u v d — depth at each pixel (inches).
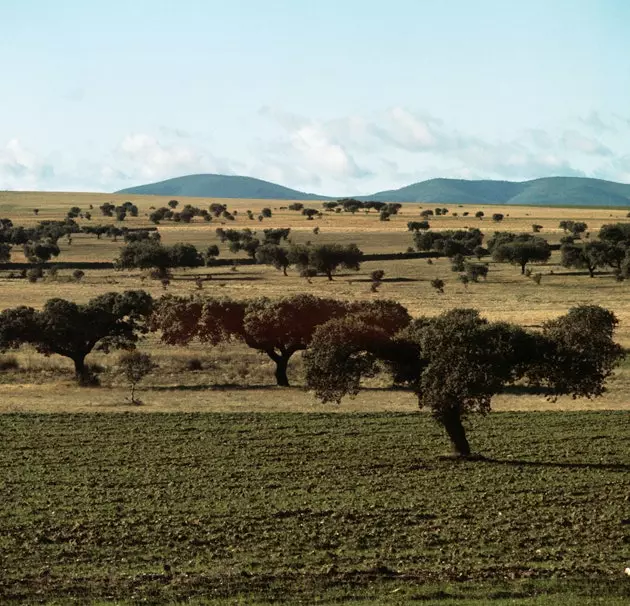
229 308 3582.7
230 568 1306.6
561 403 2844.5
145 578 1257.4
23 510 1617.9
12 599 1162.6
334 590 1198.3
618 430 2377.0
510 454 2105.1
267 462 2014.0
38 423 2442.2
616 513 1605.6
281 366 3420.3
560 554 1380.4
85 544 1427.2
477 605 1103.6
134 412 2613.2
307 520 1567.4
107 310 3671.3
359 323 2174.0
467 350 2021.4
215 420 2497.5
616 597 1144.8
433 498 1708.9
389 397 3004.4
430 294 6771.7
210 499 1701.5
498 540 1451.8
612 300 6348.4
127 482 1827.0
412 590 1189.7
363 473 1914.4
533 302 6205.7
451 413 2082.9
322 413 2610.7
